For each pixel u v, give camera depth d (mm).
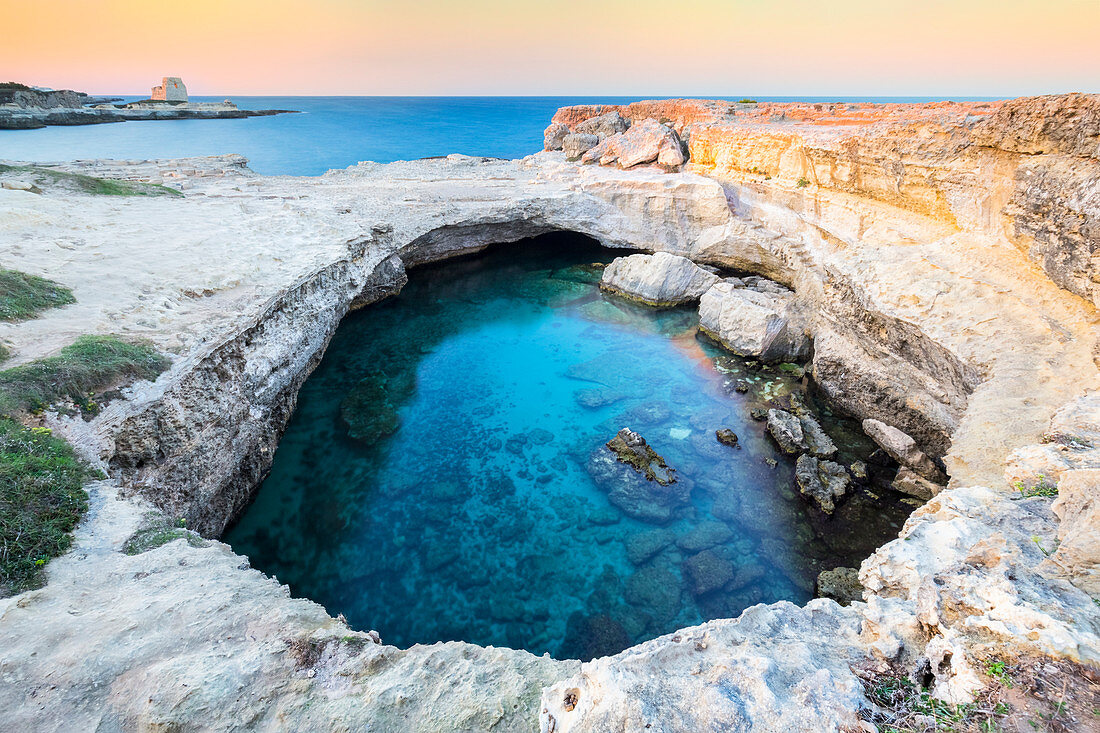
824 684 6379
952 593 7195
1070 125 15297
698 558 16312
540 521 17750
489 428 22484
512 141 104125
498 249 43812
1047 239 15992
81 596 8828
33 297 16375
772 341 27016
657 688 6508
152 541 10484
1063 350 14883
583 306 34625
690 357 28234
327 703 7695
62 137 83750
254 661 8117
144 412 13852
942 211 22031
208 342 16562
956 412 17562
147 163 47188
